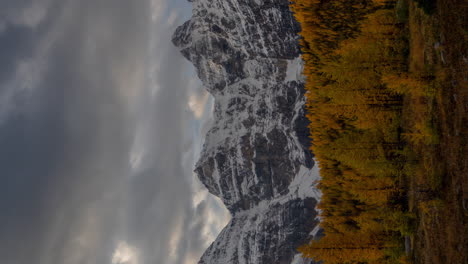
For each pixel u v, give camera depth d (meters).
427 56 24.64
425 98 25.36
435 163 23.55
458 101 20.56
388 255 34.78
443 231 22.42
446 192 21.95
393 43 31.83
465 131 19.92
